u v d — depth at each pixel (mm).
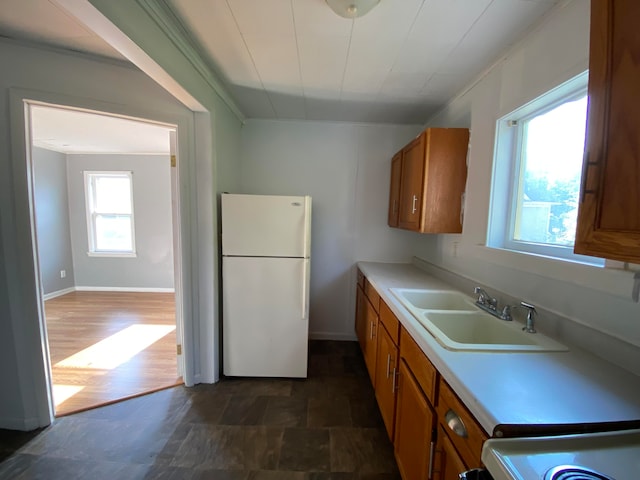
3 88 1487
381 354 1819
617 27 659
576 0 1108
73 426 1736
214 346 2186
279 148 2918
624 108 646
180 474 1434
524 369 906
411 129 2904
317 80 2006
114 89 1720
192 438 1663
